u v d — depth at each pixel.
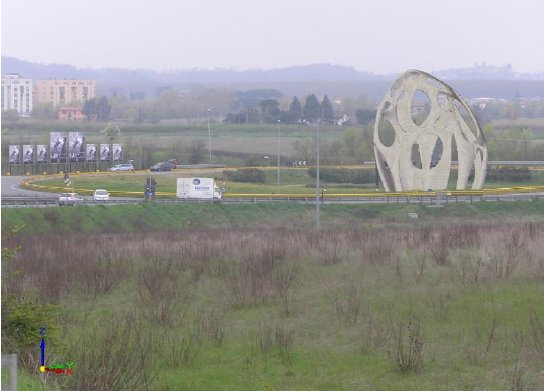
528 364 31.22
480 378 30.08
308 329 37.91
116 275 49.81
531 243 56.44
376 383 29.98
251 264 52.31
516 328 35.94
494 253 53.00
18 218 80.00
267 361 32.81
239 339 36.28
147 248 61.03
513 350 33.09
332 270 52.69
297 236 68.56
